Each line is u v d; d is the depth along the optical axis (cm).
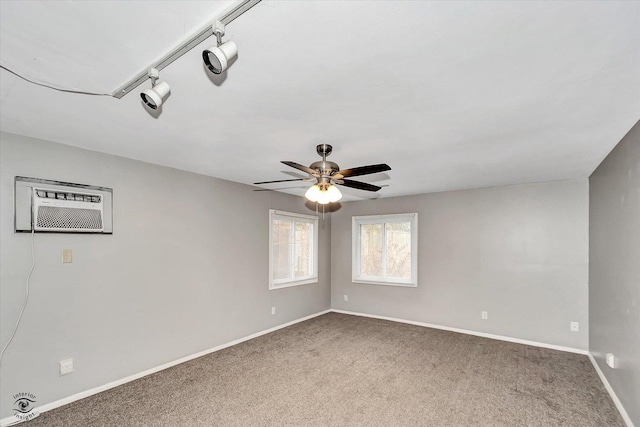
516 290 425
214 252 389
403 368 334
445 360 356
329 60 141
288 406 259
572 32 121
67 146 266
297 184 429
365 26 118
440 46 131
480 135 240
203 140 254
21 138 242
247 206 437
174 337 341
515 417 243
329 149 269
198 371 324
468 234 464
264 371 325
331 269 609
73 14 112
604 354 303
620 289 255
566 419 241
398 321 524
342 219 599
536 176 382
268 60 141
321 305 580
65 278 262
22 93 172
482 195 455
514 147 269
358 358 361
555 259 401
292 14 112
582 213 387
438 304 486
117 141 257
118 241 297
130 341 303
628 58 138
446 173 368
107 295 288
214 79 158
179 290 348
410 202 521
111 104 187
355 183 285
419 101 182
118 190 299
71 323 264
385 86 165
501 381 304
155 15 113
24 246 242
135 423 233
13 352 235
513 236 430
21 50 133
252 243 443
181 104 186
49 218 254
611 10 109
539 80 158
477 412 250
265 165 337
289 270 521
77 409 251
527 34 122
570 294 390
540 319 407
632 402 227
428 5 107
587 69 148
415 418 242
